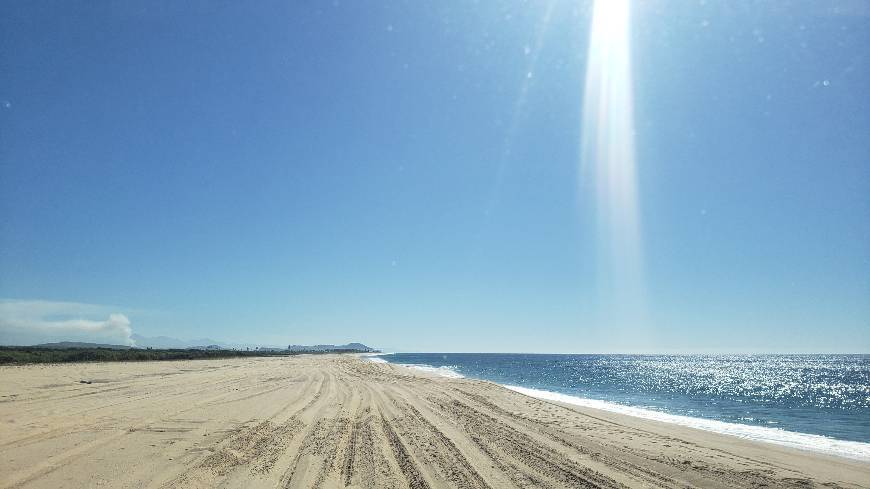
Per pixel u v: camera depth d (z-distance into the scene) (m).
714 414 22.14
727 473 9.11
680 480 8.40
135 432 10.20
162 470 7.41
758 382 57.56
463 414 15.14
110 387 19.23
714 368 107.25
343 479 7.47
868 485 8.80
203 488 6.70
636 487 7.78
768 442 13.77
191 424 11.34
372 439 10.56
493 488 7.34
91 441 9.23
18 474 7.01
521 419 14.78
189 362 46.78
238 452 8.77
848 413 24.20
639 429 14.18
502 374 56.94
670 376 69.25
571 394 30.72
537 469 8.59
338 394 19.33
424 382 27.58
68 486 6.53
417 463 8.62
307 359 66.38
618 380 54.38
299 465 8.10
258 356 77.62
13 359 35.53
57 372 26.39
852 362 160.12
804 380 62.72
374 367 45.69
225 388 20.22
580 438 11.97
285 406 15.14
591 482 7.93
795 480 8.89
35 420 11.22
